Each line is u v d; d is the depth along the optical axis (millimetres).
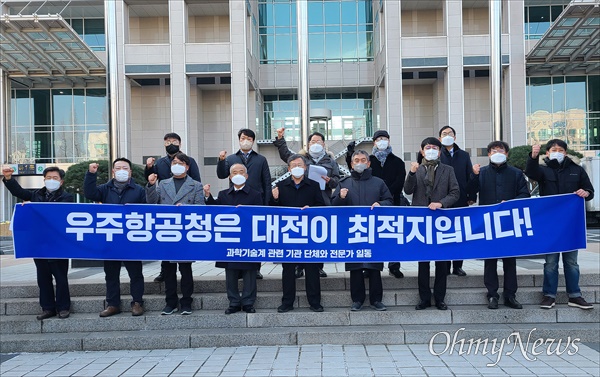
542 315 5453
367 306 5855
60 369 4602
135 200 5816
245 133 6340
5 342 5219
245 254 5594
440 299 5574
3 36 23844
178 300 5805
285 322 5543
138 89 30906
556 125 29922
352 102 33094
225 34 30984
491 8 8656
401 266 7648
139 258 5594
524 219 5512
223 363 4680
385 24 27422
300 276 6609
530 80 30188
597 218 23031
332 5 32656
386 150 6422
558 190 5609
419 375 4250
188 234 5609
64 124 31203
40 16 22016
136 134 30812
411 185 5793
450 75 27188
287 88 32375
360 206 5613
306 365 4562
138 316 5594
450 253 5562
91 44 29859
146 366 4648
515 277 5605
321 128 32875
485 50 27156
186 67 27609
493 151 5711
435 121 30359
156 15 30406
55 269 5625
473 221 5582
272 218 5633
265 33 32656
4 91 29812
